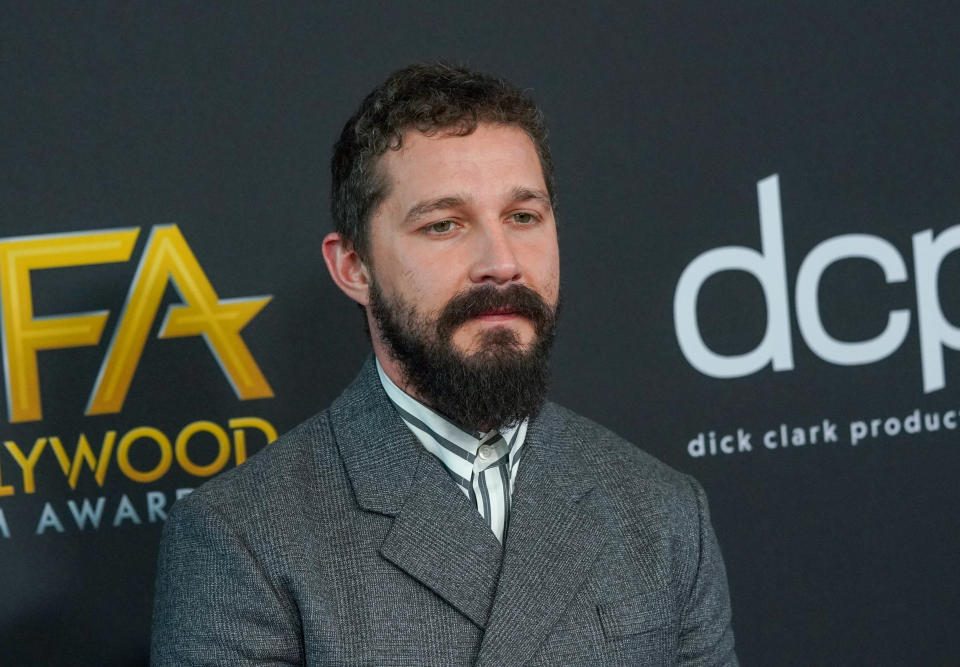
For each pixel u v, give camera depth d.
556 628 1.49
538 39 2.26
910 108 2.36
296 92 2.19
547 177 1.64
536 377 1.49
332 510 1.54
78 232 2.12
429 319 1.47
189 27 2.15
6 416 2.12
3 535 2.12
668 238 2.30
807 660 2.36
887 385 2.37
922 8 2.36
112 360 2.15
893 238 2.36
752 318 2.33
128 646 2.16
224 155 2.17
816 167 2.33
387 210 1.52
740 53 2.31
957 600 2.38
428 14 2.23
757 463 2.34
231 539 1.48
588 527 1.57
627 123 2.28
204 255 2.17
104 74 2.12
